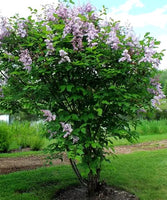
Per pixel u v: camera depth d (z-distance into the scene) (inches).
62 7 133.6
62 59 115.6
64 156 291.3
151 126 500.7
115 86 128.3
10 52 146.9
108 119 145.9
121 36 135.9
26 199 153.8
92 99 139.6
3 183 189.0
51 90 138.1
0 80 150.3
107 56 131.3
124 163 242.5
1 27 137.3
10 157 298.7
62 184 183.9
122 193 162.6
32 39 136.8
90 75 135.3
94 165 135.7
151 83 143.8
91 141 129.6
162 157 262.1
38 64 131.4
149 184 180.1
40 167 245.4
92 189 156.7
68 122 134.9
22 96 142.6
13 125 413.1
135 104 139.9
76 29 120.2
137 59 131.6
